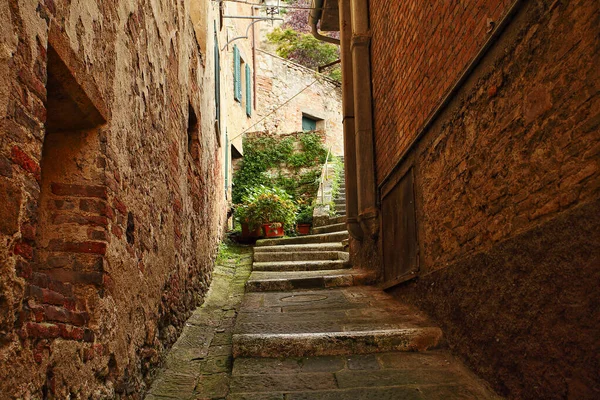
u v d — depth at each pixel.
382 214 6.10
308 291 5.98
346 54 7.61
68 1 2.04
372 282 6.16
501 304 2.89
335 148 19.50
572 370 2.20
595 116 2.02
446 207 3.85
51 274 2.27
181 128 4.75
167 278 3.90
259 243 9.49
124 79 2.82
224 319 5.20
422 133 4.36
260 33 22.69
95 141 2.43
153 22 3.57
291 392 3.18
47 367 1.81
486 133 3.09
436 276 4.08
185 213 4.84
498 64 2.90
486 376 3.11
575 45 2.14
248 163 14.05
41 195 2.36
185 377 3.54
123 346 2.65
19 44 1.63
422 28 4.42
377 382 3.30
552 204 2.36
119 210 2.63
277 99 17.62
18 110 1.62
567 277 2.22
